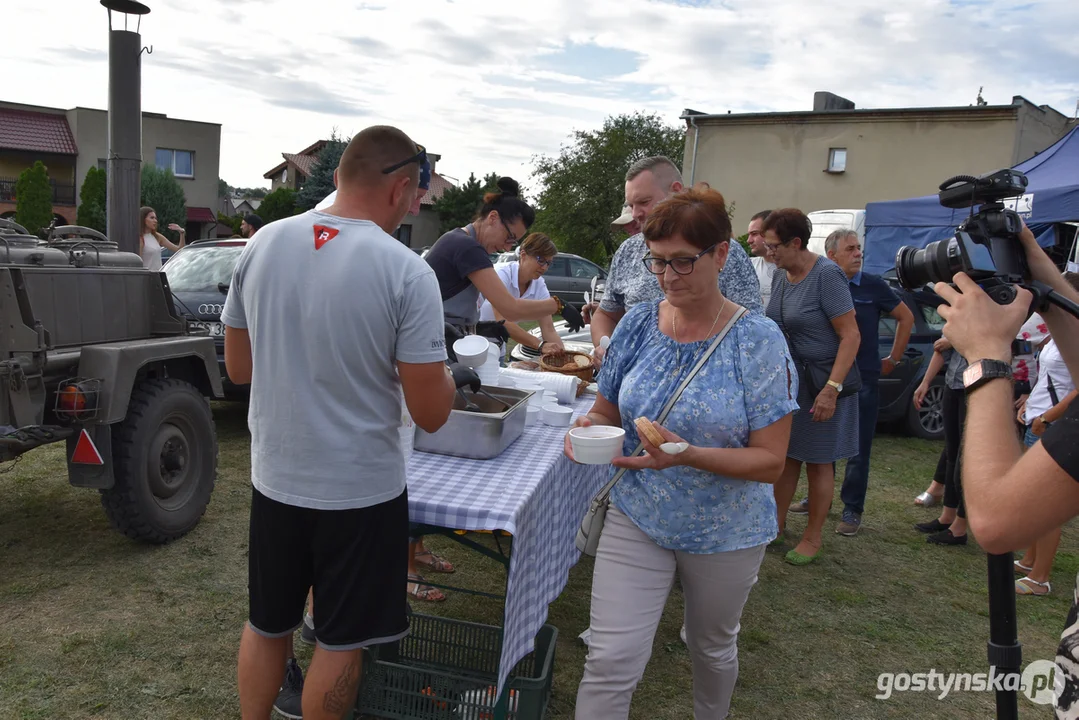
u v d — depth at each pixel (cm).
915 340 680
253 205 4966
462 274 317
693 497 181
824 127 2355
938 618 340
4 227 324
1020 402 401
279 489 176
